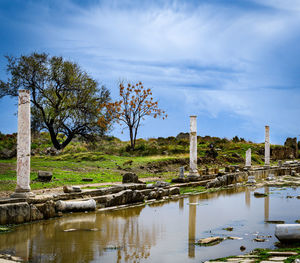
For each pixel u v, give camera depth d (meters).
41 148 41.31
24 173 12.96
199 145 47.94
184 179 23.89
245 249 9.45
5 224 11.70
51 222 12.57
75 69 43.62
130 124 44.12
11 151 32.34
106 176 23.91
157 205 16.97
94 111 43.34
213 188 23.72
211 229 11.88
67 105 42.31
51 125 41.41
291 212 15.05
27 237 10.49
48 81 41.50
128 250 9.37
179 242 10.20
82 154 34.50
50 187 17.67
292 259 7.66
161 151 41.03
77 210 14.52
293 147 57.44
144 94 44.81
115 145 49.38
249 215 14.35
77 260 8.45
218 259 8.31
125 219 13.48
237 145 51.47
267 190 23.36
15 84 40.31
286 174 37.06
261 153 49.59
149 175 26.95
